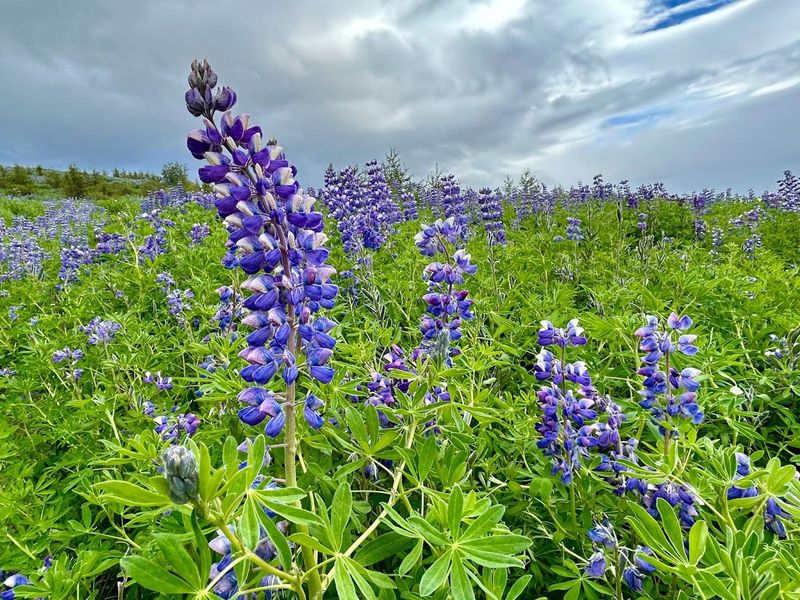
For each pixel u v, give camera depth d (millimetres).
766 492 2402
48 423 4762
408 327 6418
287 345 2059
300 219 2047
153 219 11922
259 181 1953
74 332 6633
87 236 16875
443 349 2934
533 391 4320
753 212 13578
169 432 3453
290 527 2178
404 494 2453
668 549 2053
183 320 6348
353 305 6934
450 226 4574
